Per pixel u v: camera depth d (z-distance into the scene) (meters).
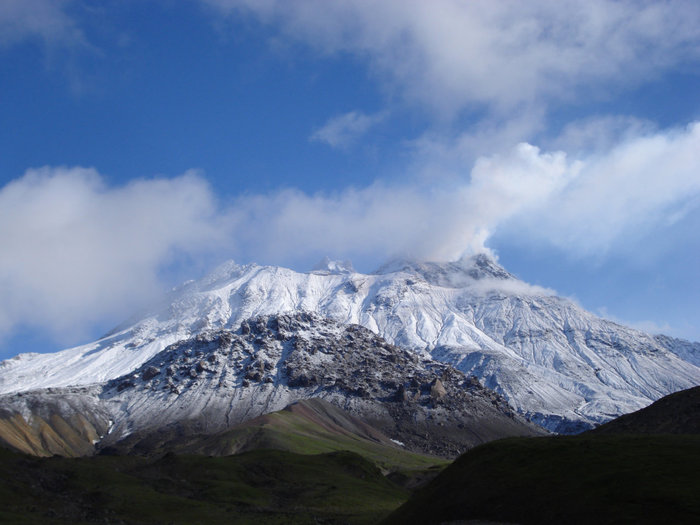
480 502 89.88
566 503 79.12
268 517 135.62
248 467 197.12
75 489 124.81
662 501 71.44
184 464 183.12
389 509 160.25
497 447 105.75
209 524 120.56
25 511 103.00
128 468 168.50
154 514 121.50
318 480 190.75
